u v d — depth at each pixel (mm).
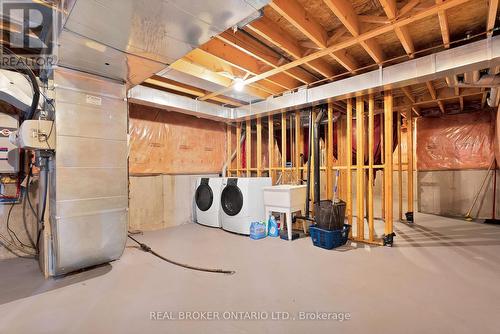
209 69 3186
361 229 3584
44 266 2443
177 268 2609
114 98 2697
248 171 5078
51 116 2432
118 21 1678
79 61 2248
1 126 2979
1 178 3027
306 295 2021
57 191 2322
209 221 4516
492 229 4238
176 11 1585
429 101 4629
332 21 2506
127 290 2139
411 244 3412
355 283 2225
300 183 4375
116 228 2691
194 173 4965
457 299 1936
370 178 3549
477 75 2922
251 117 4738
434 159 5680
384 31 2330
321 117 3975
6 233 3064
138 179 4180
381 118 4660
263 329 1613
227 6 1548
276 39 2553
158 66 2355
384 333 1547
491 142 5008
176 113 4699
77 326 1656
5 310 1854
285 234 3719
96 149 2559
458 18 2488
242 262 2764
